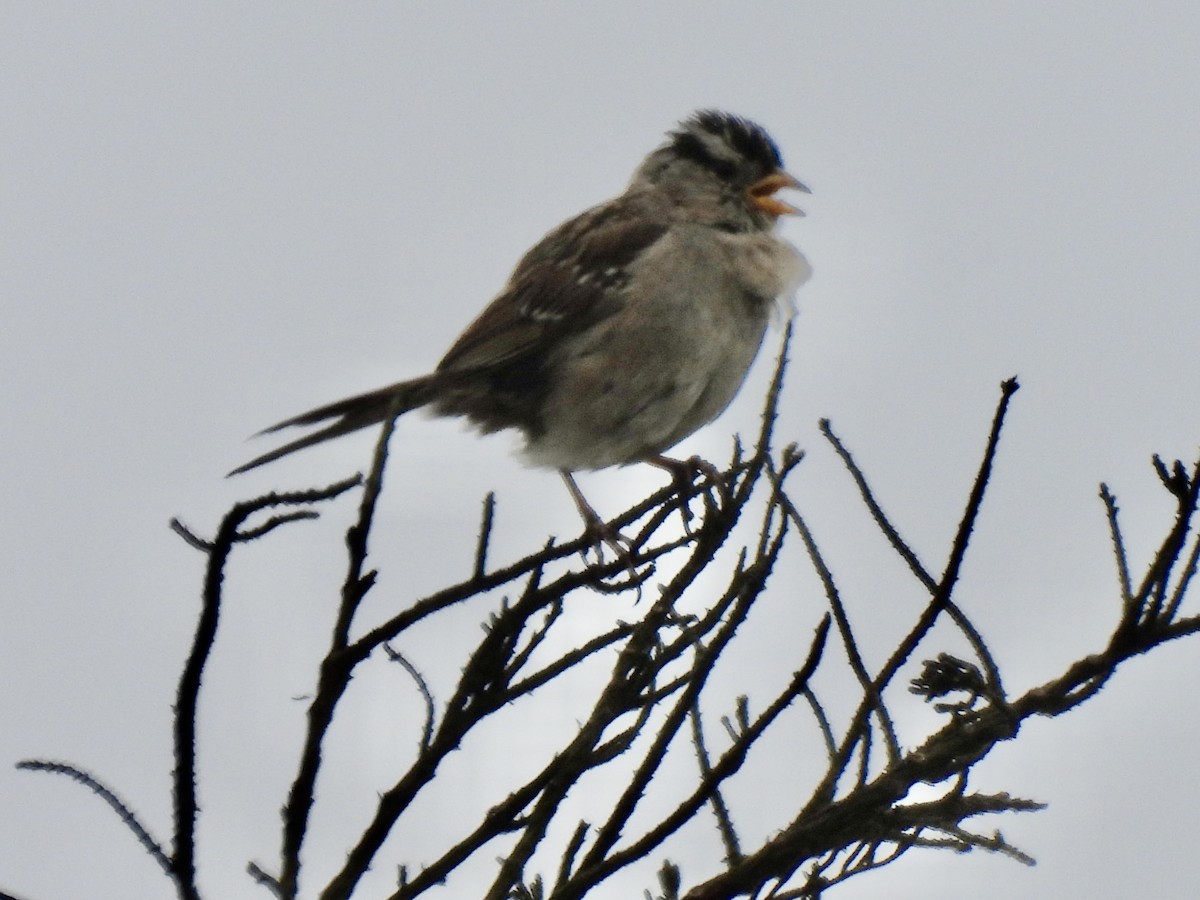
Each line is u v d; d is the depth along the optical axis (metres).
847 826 5.55
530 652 5.35
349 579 4.89
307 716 4.98
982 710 5.64
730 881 5.54
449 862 5.30
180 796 4.65
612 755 5.37
